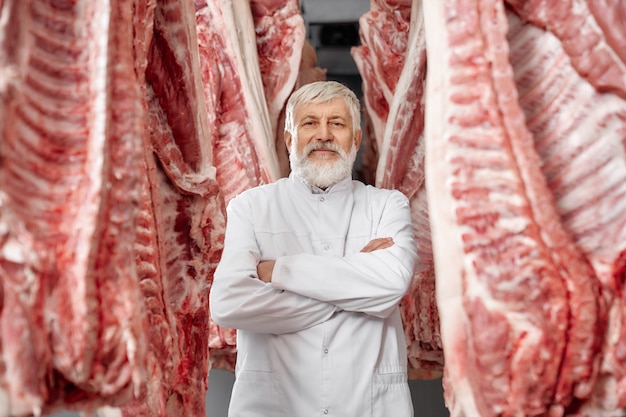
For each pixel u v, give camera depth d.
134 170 1.56
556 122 1.68
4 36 1.44
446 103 1.62
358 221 2.44
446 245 1.61
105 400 1.55
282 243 2.39
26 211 1.47
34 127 1.50
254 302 2.21
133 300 1.54
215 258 2.44
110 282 1.52
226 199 3.34
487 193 1.59
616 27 1.60
